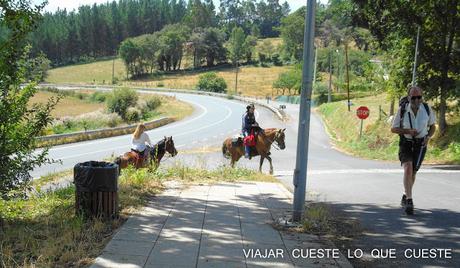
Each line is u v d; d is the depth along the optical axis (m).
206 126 47.78
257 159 24.89
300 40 175.38
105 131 38.59
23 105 8.53
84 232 6.64
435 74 24.53
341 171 17.94
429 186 12.88
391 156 24.91
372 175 16.30
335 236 7.29
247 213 8.47
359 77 90.69
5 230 6.74
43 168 21.58
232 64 182.00
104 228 6.89
